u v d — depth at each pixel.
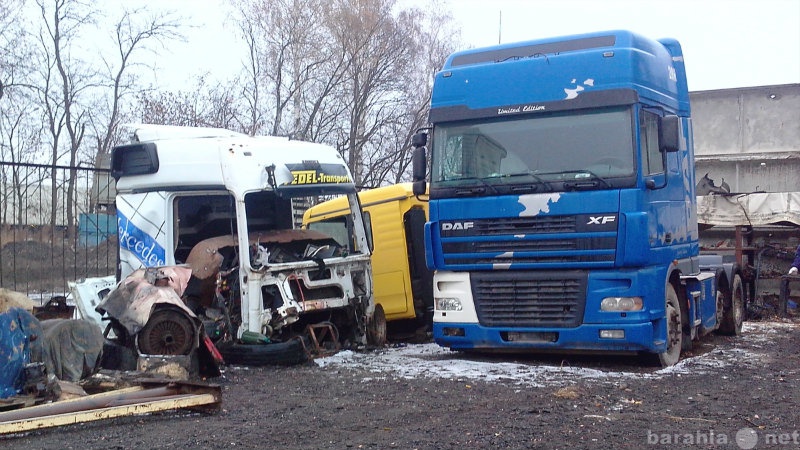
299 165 11.63
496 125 10.83
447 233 10.96
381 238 13.56
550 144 10.50
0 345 7.67
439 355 11.86
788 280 19.27
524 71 10.77
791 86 22.62
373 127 26.30
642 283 10.14
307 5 26.03
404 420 7.61
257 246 11.08
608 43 10.66
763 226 20.17
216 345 10.77
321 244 12.09
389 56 26.59
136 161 12.02
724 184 22.12
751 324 17.48
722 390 9.13
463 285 10.95
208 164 11.31
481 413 7.91
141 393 7.76
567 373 10.16
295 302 11.03
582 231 10.19
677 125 10.64
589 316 10.25
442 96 11.20
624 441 6.82
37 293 14.05
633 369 10.57
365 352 12.06
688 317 11.90
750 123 23.03
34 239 14.15
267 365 10.66
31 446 6.64
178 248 12.01
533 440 6.82
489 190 10.69
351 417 7.75
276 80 25.62
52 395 7.87
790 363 11.23
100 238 14.77
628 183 10.05
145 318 9.57
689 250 12.11
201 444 6.69
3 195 13.82
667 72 11.64
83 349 8.80
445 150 11.09
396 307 13.43
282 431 7.16
